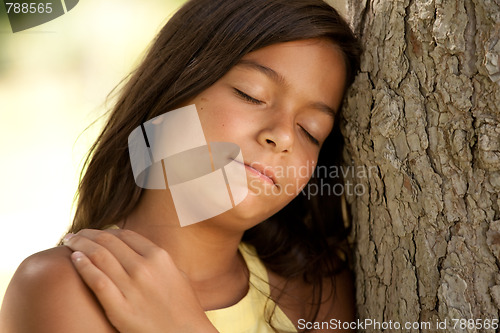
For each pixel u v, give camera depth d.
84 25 6.20
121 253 1.17
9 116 5.49
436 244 1.25
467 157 1.18
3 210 3.94
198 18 1.39
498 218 1.16
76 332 1.11
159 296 1.14
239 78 1.29
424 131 1.23
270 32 1.31
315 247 1.64
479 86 1.14
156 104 1.38
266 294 1.53
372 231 1.42
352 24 1.43
